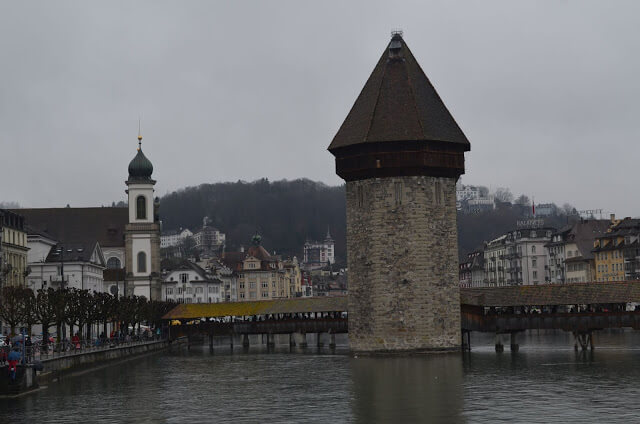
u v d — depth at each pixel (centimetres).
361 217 12112
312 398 7969
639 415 6638
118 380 9962
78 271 19950
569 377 8981
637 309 12544
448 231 12112
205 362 12694
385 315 11888
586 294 12344
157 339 16712
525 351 12712
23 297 12744
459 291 12188
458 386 8412
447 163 12069
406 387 8462
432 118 12131
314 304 16100
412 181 11888
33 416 7250
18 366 8431
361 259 12119
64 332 15175
